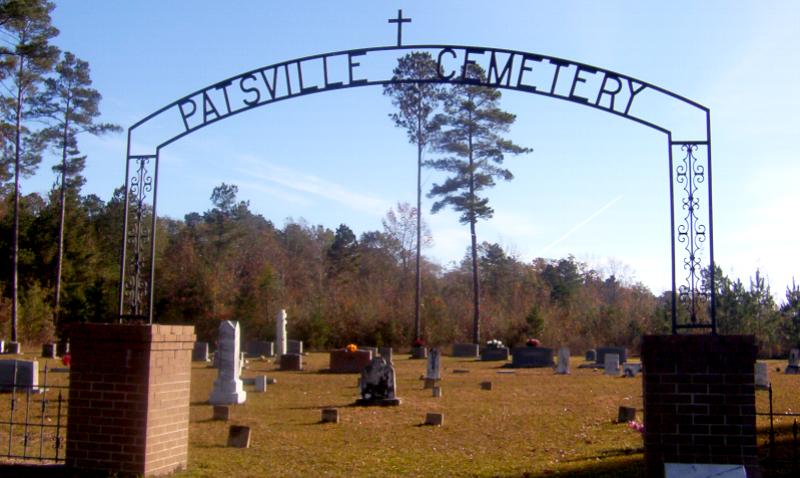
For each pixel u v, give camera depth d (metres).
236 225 69.31
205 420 15.58
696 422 7.59
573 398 20.20
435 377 27.30
